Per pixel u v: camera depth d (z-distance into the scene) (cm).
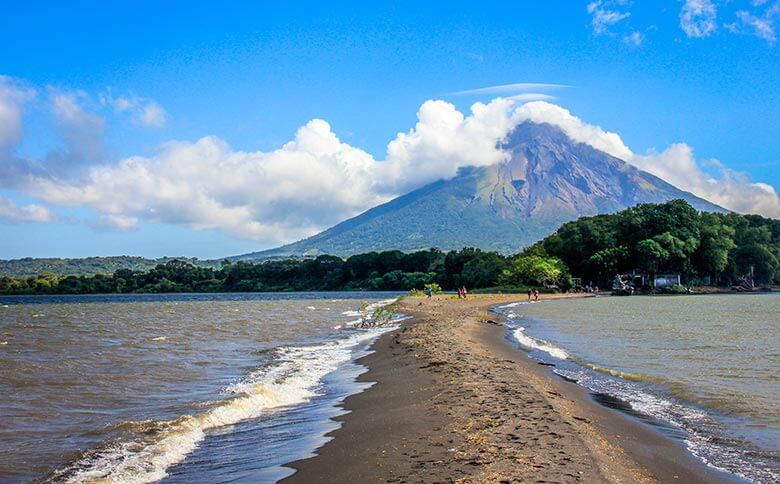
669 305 8650
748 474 1124
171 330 4634
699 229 15412
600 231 15762
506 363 2377
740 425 1498
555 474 995
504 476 979
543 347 3141
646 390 1950
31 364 2556
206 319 6166
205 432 1434
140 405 1734
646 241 14588
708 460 1208
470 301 9344
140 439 1352
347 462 1130
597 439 1266
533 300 10475
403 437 1277
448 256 18212
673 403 1750
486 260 16088
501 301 9800
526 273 14175
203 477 1094
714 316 5959
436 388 1839
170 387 2033
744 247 15988
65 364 2572
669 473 1105
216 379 2203
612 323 4994
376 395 1828
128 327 5031
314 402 1778
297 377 2227
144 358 2816
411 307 7450
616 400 1789
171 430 1424
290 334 4238
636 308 7781
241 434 1406
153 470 1143
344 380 2178
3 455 1238
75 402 1778
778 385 2025
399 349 3025
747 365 2489
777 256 16188
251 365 2591
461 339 3341
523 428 1296
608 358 2725
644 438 1353
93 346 3397
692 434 1412
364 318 5319
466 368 2189
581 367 2448
